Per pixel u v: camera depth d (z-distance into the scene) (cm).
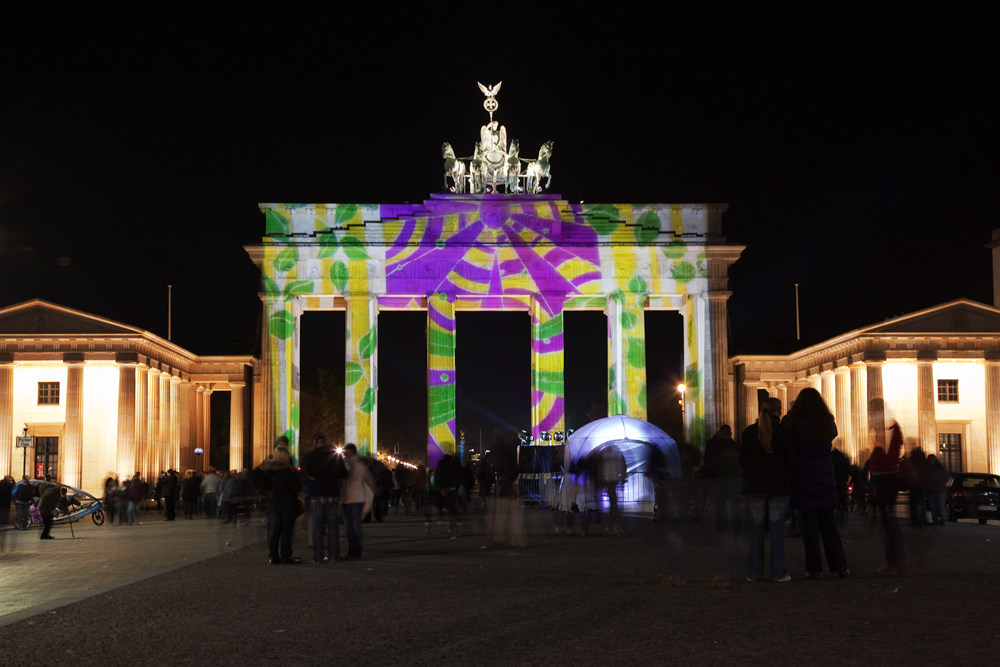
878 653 1541
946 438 10081
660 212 9850
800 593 2219
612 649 1603
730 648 1591
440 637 1748
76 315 9456
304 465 3588
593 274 9719
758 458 2461
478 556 3441
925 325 9756
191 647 1711
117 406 9694
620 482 4534
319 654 1622
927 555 3183
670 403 16662
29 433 9788
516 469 3862
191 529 5775
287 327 9588
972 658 1499
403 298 9944
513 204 9762
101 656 1644
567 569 2881
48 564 3491
